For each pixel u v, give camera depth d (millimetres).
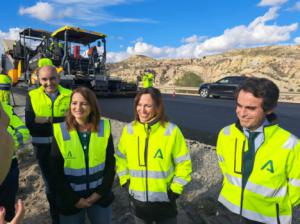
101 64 15531
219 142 1994
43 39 14828
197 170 4703
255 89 1676
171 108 12320
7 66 19266
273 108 1723
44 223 3363
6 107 2518
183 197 3885
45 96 3195
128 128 2471
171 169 2398
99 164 2443
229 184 1928
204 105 13734
